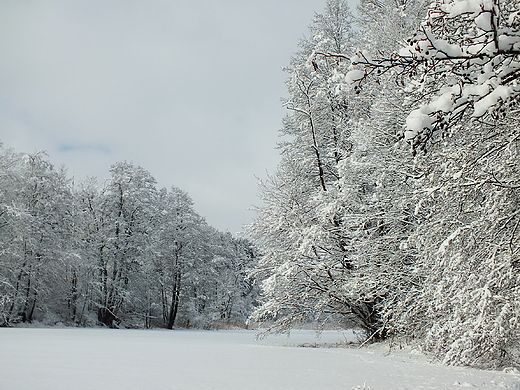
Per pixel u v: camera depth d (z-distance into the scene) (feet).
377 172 43.42
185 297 152.97
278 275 51.93
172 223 142.00
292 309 55.26
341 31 63.10
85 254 120.16
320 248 52.08
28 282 105.50
